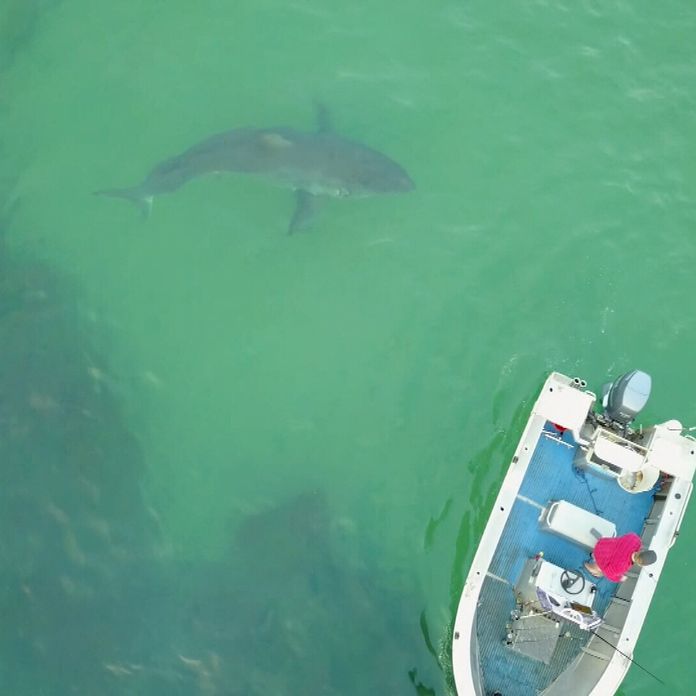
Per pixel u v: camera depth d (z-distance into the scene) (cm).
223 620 1466
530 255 1803
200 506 1558
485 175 1859
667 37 2075
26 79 1930
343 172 1703
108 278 1738
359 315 1731
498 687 1425
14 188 1817
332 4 2030
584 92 1978
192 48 1973
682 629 1552
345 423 1652
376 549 1567
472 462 1641
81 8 2008
